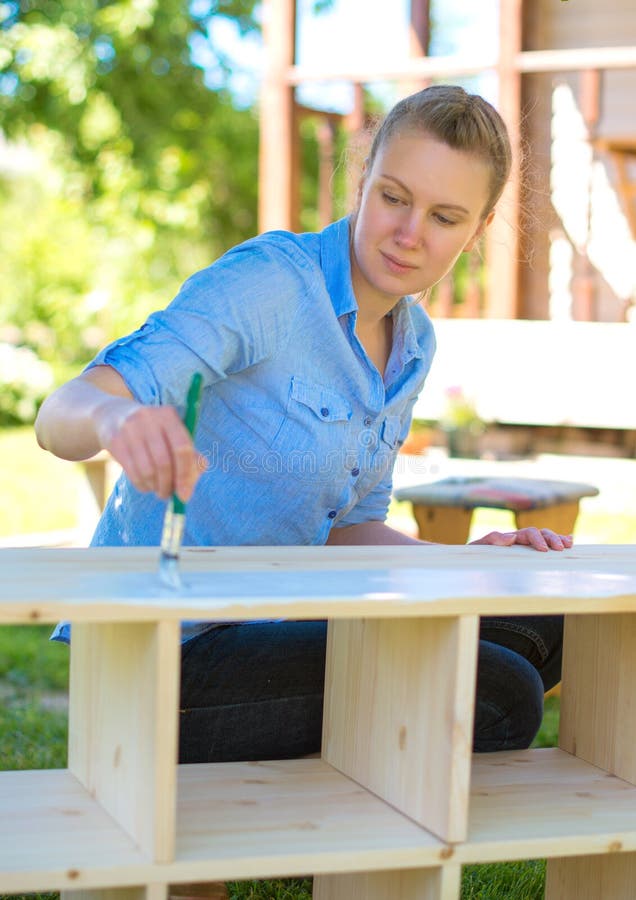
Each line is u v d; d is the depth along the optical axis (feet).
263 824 6.40
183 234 49.14
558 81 32.71
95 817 6.40
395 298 8.23
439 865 6.20
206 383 7.56
